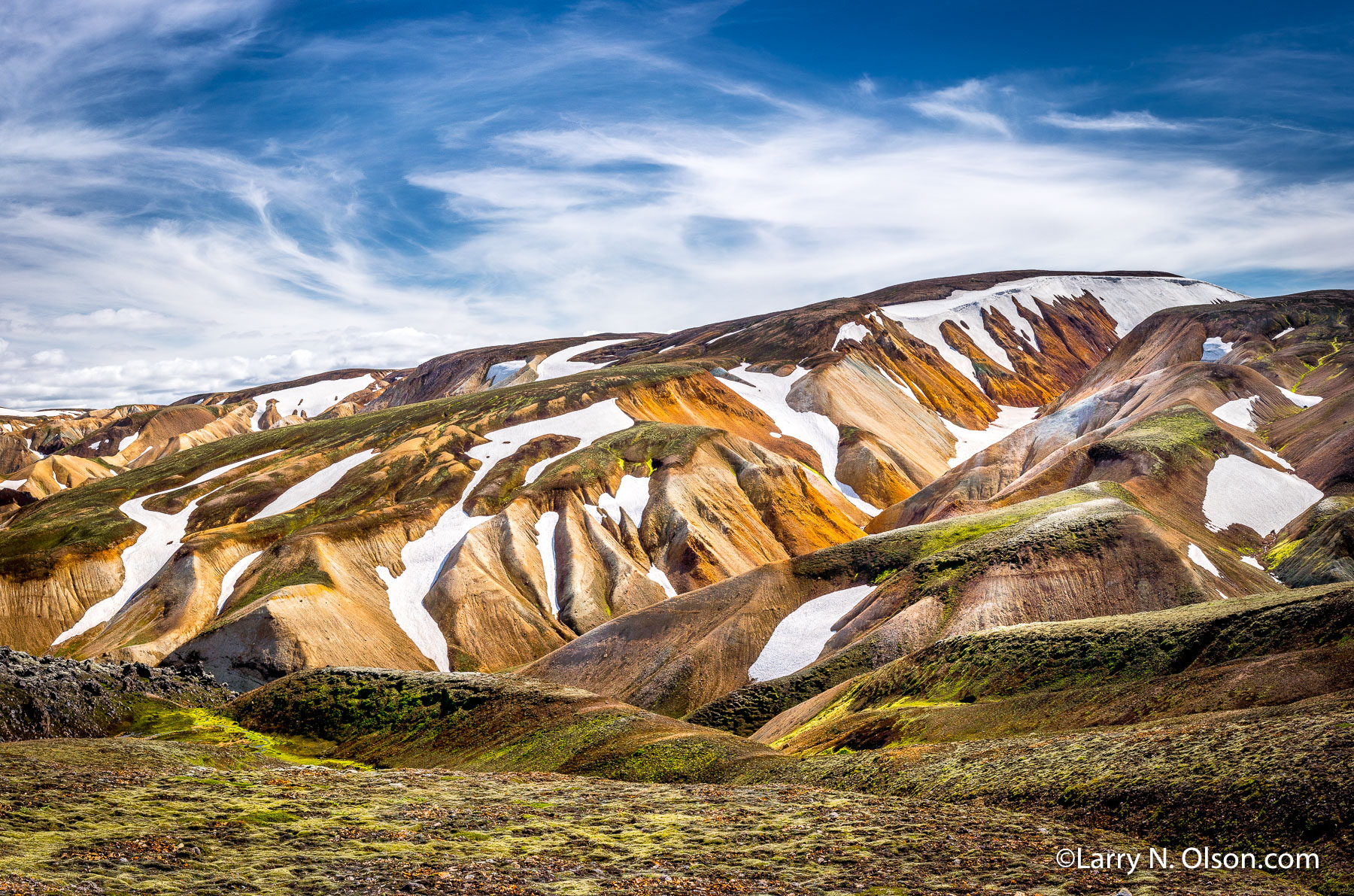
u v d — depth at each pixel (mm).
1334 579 79938
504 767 49250
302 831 25609
